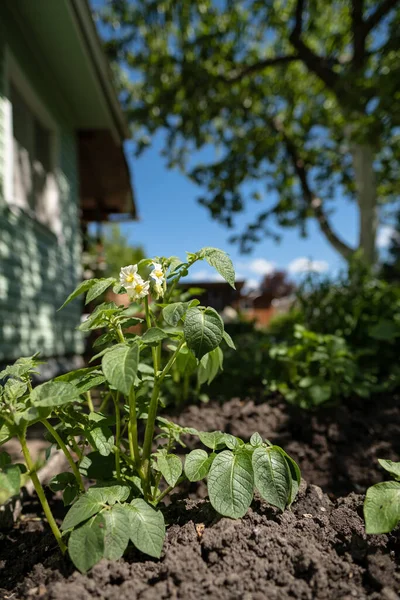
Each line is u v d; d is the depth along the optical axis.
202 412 2.85
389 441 2.58
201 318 1.25
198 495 1.92
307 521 1.34
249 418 2.80
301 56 10.54
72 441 1.44
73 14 4.55
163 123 12.52
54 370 5.80
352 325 4.18
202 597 1.00
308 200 12.92
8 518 1.69
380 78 7.08
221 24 11.98
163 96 11.70
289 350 3.24
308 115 12.95
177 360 1.71
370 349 3.83
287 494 1.20
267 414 2.83
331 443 2.56
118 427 1.39
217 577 1.07
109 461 1.47
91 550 1.04
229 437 1.39
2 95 4.35
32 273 5.11
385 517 1.13
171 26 11.92
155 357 1.43
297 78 13.18
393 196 14.65
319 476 2.24
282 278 21.70
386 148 10.67
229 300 8.84
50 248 5.76
